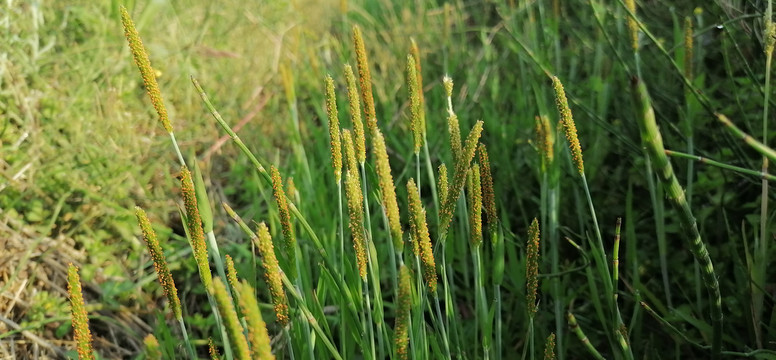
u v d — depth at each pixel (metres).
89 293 0.58
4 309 0.54
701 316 0.50
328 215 0.58
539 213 0.65
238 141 0.37
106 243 0.62
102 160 0.63
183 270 0.61
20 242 0.57
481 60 0.88
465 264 0.54
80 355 0.30
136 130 0.72
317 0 1.02
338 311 0.47
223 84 0.79
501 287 0.58
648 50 0.76
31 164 0.60
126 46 0.73
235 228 0.66
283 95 0.82
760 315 0.45
